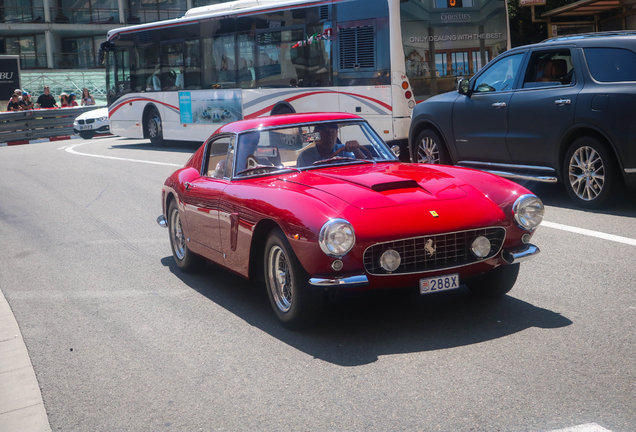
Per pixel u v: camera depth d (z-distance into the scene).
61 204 11.09
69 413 3.70
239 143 5.50
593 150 7.75
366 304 5.19
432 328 4.56
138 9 45.91
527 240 4.68
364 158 5.55
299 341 4.51
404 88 12.62
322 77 14.00
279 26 14.94
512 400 3.41
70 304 5.83
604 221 7.30
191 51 17.80
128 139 24.39
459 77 12.73
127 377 4.14
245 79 16.06
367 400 3.54
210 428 3.38
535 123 8.28
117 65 20.66
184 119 18.36
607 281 5.35
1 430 3.54
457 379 3.71
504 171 9.05
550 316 4.64
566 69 8.11
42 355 4.64
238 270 5.26
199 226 5.84
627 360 3.82
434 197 4.55
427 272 4.34
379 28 12.77
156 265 6.99
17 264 7.45
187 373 4.12
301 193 4.60
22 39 46.19
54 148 21.48
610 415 3.18
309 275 4.46
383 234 4.21
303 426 3.31
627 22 16.27
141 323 5.17
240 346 4.51
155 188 12.03
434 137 10.03
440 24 12.63
